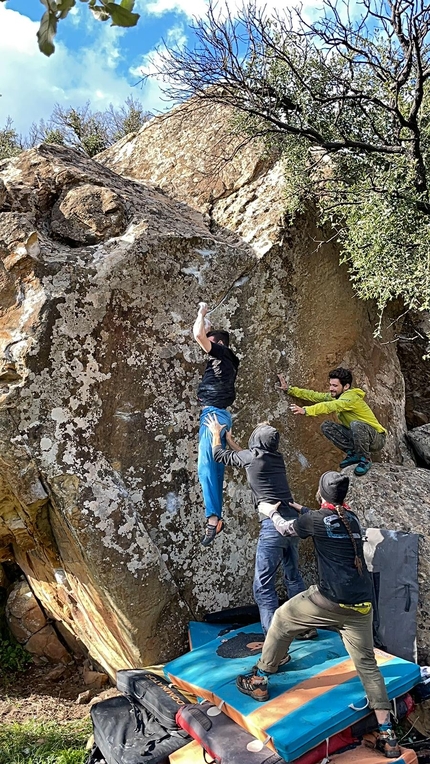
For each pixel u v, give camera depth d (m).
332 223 5.72
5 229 4.53
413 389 8.36
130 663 5.05
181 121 6.74
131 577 4.55
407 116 5.11
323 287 5.87
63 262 4.56
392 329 7.27
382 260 5.06
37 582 5.84
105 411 4.64
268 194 5.86
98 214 4.99
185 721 3.74
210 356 4.86
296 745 3.19
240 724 3.52
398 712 3.74
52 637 6.21
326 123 5.50
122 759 3.79
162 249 4.94
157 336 4.91
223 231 5.78
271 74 5.48
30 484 4.43
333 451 5.87
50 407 4.41
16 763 4.35
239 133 5.91
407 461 6.75
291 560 4.53
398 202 4.91
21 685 5.85
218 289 5.21
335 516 3.55
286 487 4.32
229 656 4.15
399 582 4.68
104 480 4.55
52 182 5.15
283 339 5.61
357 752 3.46
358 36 5.22
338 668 3.85
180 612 4.88
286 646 3.62
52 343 4.43
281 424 5.55
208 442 4.65
